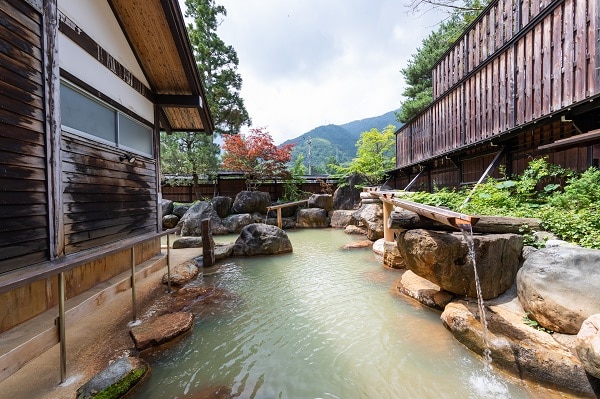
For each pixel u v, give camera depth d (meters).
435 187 10.66
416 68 19.89
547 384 2.37
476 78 8.19
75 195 3.83
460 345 3.08
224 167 17.23
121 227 5.09
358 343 3.29
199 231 11.73
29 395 2.38
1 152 2.68
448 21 18.09
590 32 4.79
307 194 18.75
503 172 7.09
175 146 15.85
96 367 2.82
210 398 2.44
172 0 4.66
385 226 7.50
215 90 16.52
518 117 6.54
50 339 2.53
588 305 2.57
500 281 3.52
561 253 2.93
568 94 5.21
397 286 5.05
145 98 6.16
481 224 3.87
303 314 4.11
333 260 7.31
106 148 4.64
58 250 3.37
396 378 2.66
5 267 2.73
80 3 4.02
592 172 4.56
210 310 4.28
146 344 3.17
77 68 3.92
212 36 16.56
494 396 2.35
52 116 3.28
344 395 2.46
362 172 17.73
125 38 5.32
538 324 2.88
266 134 16.62
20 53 2.89
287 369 2.84
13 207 2.81
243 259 7.62
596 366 2.07
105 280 4.54
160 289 5.11
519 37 6.46
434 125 10.91
